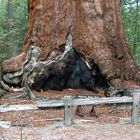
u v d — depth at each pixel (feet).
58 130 35.91
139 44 107.45
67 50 50.62
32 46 51.26
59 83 50.62
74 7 51.08
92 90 50.49
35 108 37.52
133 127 37.91
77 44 50.42
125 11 101.04
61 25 50.98
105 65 49.55
